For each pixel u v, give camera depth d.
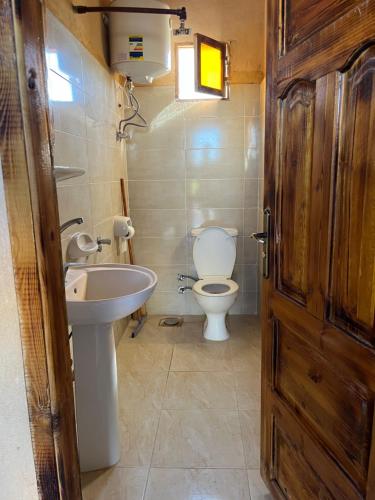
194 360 2.56
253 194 3.16
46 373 0.64
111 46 2.47
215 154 3.11
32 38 0.58
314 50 0.95
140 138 3.10
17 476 0.68
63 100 1.75
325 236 0.95
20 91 0.56
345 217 0.87
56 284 0.66
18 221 0.59
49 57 1.58
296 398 1.18
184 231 3.25
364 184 0.80
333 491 0.98
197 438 1.80
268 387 1.39
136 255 3.30
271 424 1.38
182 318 3.30
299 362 1.15
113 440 1.64
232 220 3.22
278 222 1.23
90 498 1.47
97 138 2.32
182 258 3.29
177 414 1.98
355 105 0.81
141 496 1.48
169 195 3.19
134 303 1.45
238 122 3.05
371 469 0.82
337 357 0.93
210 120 3.06
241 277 3.31
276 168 1.21
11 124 0.57
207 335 2.89
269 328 1.35
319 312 1.00
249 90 3.00
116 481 1.56
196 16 2.90
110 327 1.59
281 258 1.23
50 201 0.64
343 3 0.82
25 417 0.66
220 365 2.49
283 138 1.16
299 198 1.08
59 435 0.68
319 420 1.04
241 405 2.05
